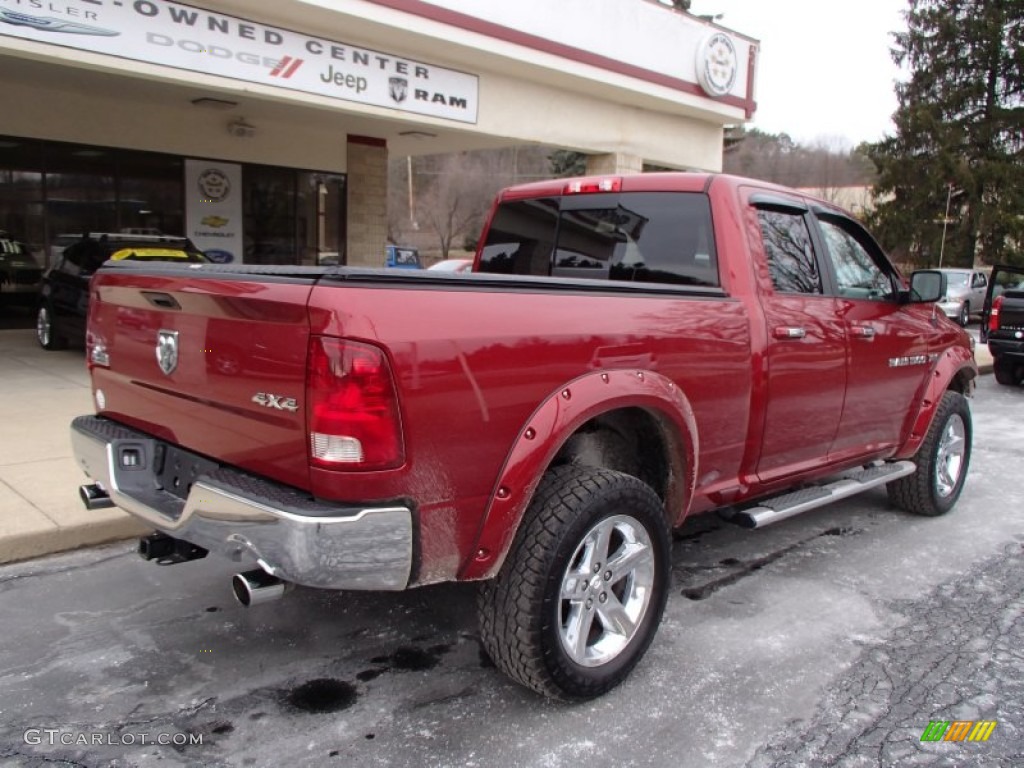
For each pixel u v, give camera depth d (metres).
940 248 34.41
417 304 2.54
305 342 2.45
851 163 61.66
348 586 2.49
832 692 3.27
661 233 4.11
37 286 12.03
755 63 15.32
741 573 4.52
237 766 2.71
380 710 3.06
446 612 3.90
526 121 12.28
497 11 10.80
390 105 10.55
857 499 6.05
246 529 2.55
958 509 5.84
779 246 4.12
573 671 2.98
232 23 8.88
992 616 4.03
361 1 9.37
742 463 3.90
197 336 2.87
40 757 2.72
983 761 2.85
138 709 3.03
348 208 14.92
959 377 5.78
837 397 4.37
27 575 4.16
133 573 4.23
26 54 7.59
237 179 13.64
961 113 34.94
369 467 2.44
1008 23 34.34
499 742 2.88
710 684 3.30
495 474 2.74
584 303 3.04
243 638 3.59
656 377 3.25
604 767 2.75
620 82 12.70
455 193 53.25
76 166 12.01
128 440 3.26
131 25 8.13
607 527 3.06
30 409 7.21
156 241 10.55
